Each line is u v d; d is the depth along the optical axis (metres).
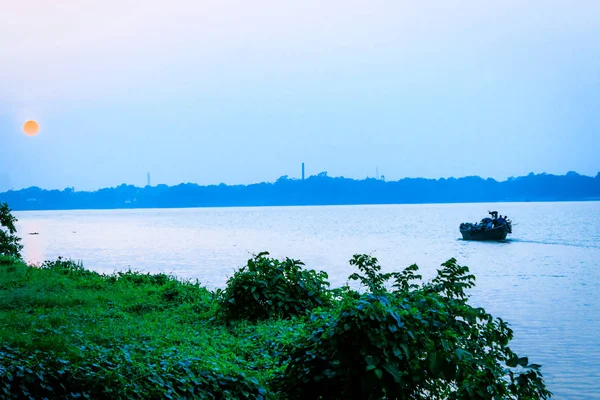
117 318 13.56
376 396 6.98
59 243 71.62
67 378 7.53
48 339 8.98
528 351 17.50
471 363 7.06
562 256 52.81
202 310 15.09
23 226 135.75
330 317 8.27
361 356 6.98
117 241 75.50
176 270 39.19
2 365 7.36
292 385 7.90
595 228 101.25
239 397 8.24
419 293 8.45
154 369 8.24
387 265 45.06
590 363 16.08
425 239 77.88
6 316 12.07
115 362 8.23
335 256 51.81
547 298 28.23
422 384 7.28
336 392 7.47
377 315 6.89
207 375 8.38
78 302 15.56
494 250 59.81
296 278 13.76
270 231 101.19
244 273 13.88
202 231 103.25
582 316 23.19
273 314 13.22
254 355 10.59
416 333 7.09
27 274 20.34
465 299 9.28
